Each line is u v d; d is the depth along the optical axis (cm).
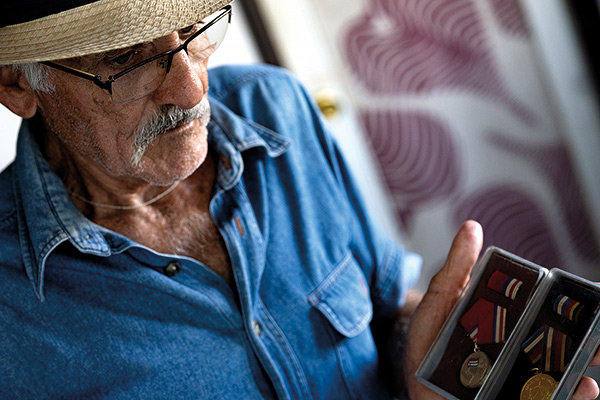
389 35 191
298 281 91
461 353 77
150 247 84
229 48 160
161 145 76
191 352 82
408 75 195
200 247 86
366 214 102
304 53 182
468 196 211
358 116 198
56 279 79
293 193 94
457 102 201
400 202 210
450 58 196
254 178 92
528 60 200
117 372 80
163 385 81
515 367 73
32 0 64
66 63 70
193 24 66
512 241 217
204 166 89
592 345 69
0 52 67
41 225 78
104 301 80
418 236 214
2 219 81
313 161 98
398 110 199
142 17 63
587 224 218
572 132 205
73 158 81
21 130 83
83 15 64
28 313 78
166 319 82
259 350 85
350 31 187
